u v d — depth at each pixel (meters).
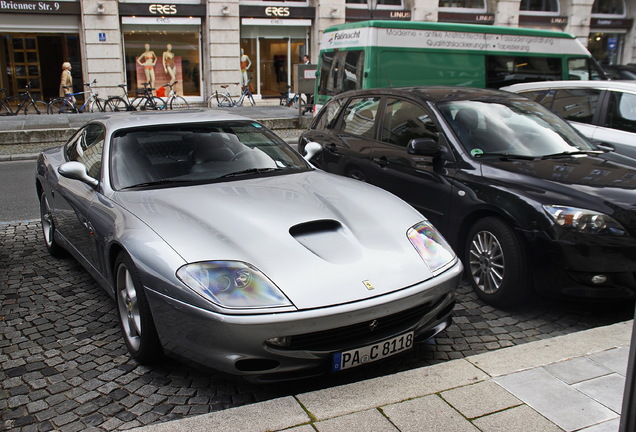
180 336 3.09
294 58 25.08
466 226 4.81
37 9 20.92
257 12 23.61
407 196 5.41
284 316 2.89
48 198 5.42
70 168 4.18
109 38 21.69
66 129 14.81
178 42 23.23
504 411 2.75
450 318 3.60
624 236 3.96
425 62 11.83
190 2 23.09
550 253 4.07
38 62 22.41
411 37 11.63
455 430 2.61
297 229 3.41
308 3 24.70
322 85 13.14
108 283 3.96
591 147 5.43
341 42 12.38
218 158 4.41
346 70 12.16
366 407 2.79
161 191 3.94
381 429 2.61
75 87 22.59
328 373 3.09
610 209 4.00
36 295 4.74
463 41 12.21
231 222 3.39
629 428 2.09
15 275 5.22
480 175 4.73
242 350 2.91
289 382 3.36
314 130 7.31
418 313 3.33
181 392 3.26
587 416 2.72
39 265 5.50
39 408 3.11
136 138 4.45
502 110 5.60
